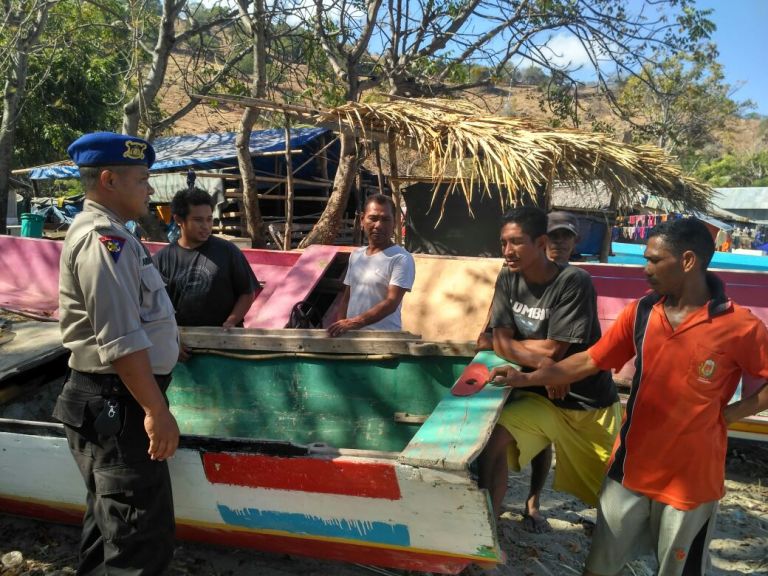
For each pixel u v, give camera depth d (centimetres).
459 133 674
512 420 293
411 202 970
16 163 1923
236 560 329
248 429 402
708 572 336
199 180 1305
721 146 6200
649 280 243
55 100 1923
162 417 238
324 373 387
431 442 254
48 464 309
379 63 1222
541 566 333
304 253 575
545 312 304
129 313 233
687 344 235
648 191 770
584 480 313
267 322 527
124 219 256
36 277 660
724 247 2131
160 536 258
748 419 439
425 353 363
